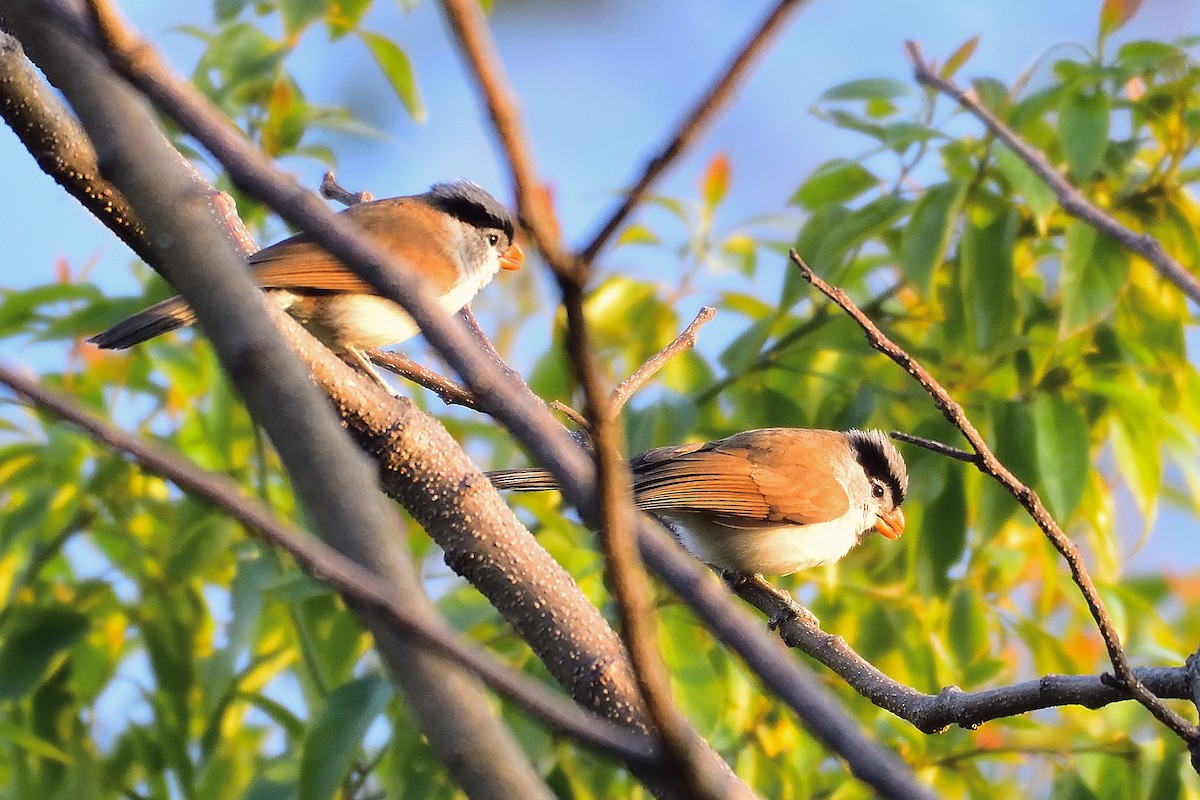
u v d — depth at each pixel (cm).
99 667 1096
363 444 662
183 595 1089
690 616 932
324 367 655
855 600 1133
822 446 1151
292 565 1011
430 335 364
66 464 1113
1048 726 1037
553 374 1120
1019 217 1121
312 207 366
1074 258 1037
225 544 1045
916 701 778
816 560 1117
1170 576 1393
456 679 372
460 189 1160
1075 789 939
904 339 1174
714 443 1173
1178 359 1134
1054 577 1120
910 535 1121
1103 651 1131
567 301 329
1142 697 612
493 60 298
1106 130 1041
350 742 832
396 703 911
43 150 639
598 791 944
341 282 983
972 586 1127
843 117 1172
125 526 1078
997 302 1079
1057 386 1108
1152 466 1079
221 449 1046
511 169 312
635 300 1239
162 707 1057
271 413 358
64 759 944
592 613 652
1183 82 1114
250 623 964
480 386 366
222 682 959
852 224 1098
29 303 1151
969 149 1130
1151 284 1134
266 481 1041
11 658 1001
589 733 362
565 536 980
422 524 671
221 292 361
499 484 970
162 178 365
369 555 354
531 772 369
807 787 991
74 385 1148
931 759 992
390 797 891
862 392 1166
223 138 363
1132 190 1138
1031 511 622
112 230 662
